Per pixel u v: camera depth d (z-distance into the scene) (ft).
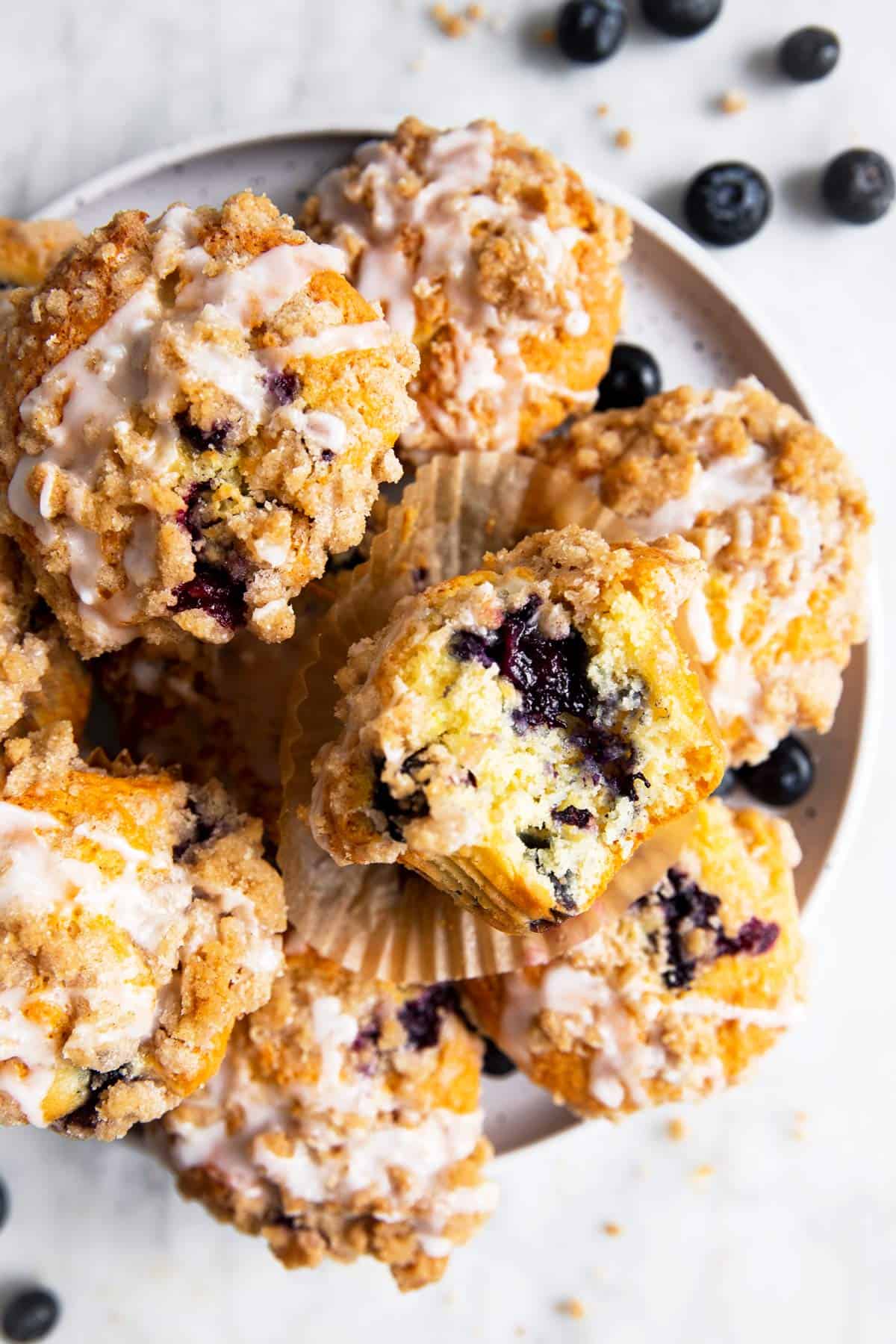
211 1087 1.50
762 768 1.58
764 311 1.69
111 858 1.37
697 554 1.43
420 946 1.49
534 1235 1.75
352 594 1.48
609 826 1.37
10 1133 1.71
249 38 1.65
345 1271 1.74
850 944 1.73
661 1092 1.51
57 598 1.40
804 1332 1.75
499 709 1.34
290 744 1.46
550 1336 1.75
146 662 1.52
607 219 1.52
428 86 1.66
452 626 1.35
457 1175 1.52
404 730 1.32
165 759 1.53
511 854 1.34
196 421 1.33
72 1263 1.73
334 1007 1.50
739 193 1.63
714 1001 1.50
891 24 1.69
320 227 1.52
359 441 1.35
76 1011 1.35
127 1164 1.72
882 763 1.72
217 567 1.36
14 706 1.43
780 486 1.50
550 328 1.51
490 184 1.50
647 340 1.61
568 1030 1.50
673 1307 1.75
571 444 1.53
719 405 1.52
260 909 1.41
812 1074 1.74
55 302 1.36
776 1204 1.75
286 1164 1.50
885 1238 1.76
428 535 1.51
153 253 1.36
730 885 1.50
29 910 1.34
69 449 1.36
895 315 1.69
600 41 1.63
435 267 1.49
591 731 1.37
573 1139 1.74
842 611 1.52
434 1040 1.53
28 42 1.64
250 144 1.53
